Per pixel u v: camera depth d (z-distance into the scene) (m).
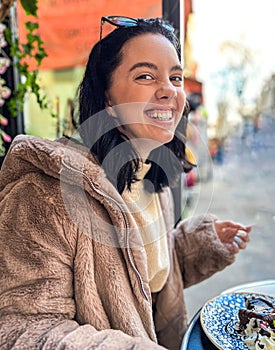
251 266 1.24
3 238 0.56
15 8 1.19
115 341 0.48
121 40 0.62
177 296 0.85
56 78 1.23
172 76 0.63
